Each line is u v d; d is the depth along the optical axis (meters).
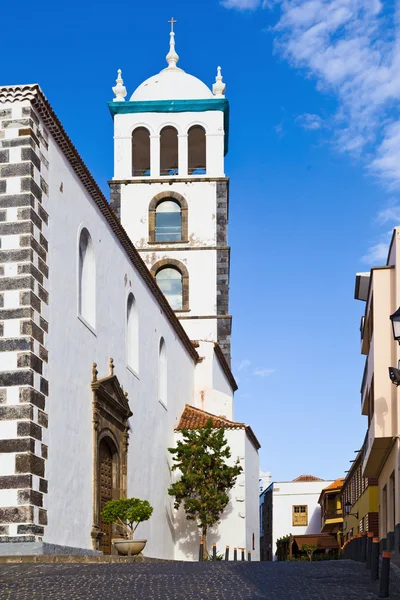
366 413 39.12
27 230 20.66
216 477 35.31
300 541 78.00
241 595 13.65
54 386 21.58
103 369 26.33
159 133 51.28
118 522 25.59
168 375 36.84
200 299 49.19
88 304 25.70
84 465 23.83
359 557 21.27
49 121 22.28
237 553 36.78
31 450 19.66
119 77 52.28
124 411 28.02
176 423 38.28
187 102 51.09
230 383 51.62
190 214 50.16
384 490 36.81
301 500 87.81
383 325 30.48
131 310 31.28
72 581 14.71
